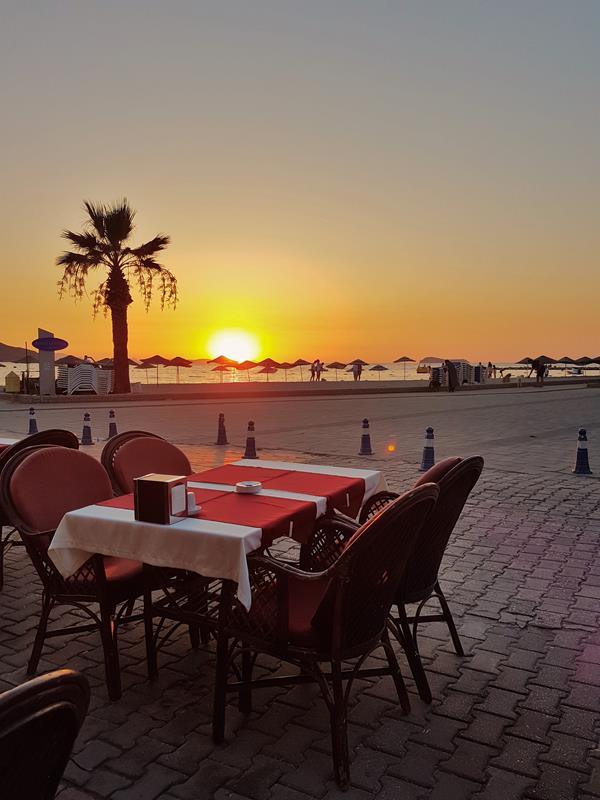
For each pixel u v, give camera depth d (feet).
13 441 18.99
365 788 9.00
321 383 133.18
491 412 69.46
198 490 12.89
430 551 11.43
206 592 12.69
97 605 15.31
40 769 4.59
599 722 10.58
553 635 13.73
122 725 10.50
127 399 89.15
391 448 40.81
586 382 163.22
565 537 20.61
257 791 8.94
